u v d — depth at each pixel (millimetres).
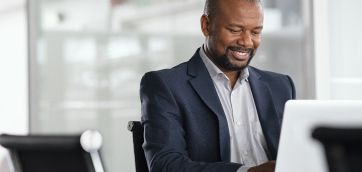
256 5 1647
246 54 1656
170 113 1559
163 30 3182
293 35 3404
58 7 3059
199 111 1613
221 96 1691
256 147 1670
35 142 845
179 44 3207
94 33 3092
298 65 3426
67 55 3070
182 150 1508
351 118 750
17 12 3006
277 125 1697
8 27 2988
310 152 730
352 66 3529
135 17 3145
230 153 1587
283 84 1838
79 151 775
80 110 3086
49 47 3051
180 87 1624
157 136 1501
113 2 3109
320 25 3439
